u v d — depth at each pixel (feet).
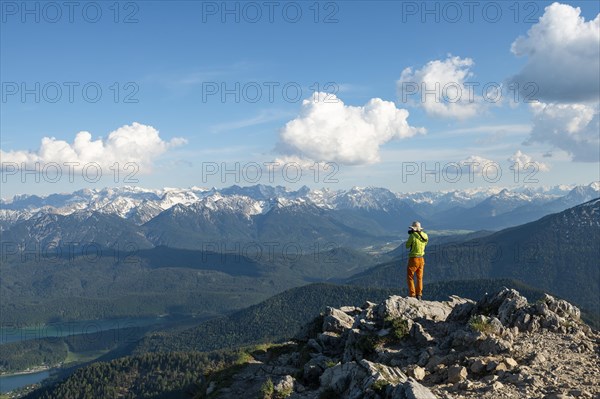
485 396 62.34
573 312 91.30
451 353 80.07
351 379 72.18
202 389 111.65
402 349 87.20
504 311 90.22
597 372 67.21
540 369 69.46
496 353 77.15
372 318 101.19
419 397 56.13
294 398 80.23
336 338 110.32
